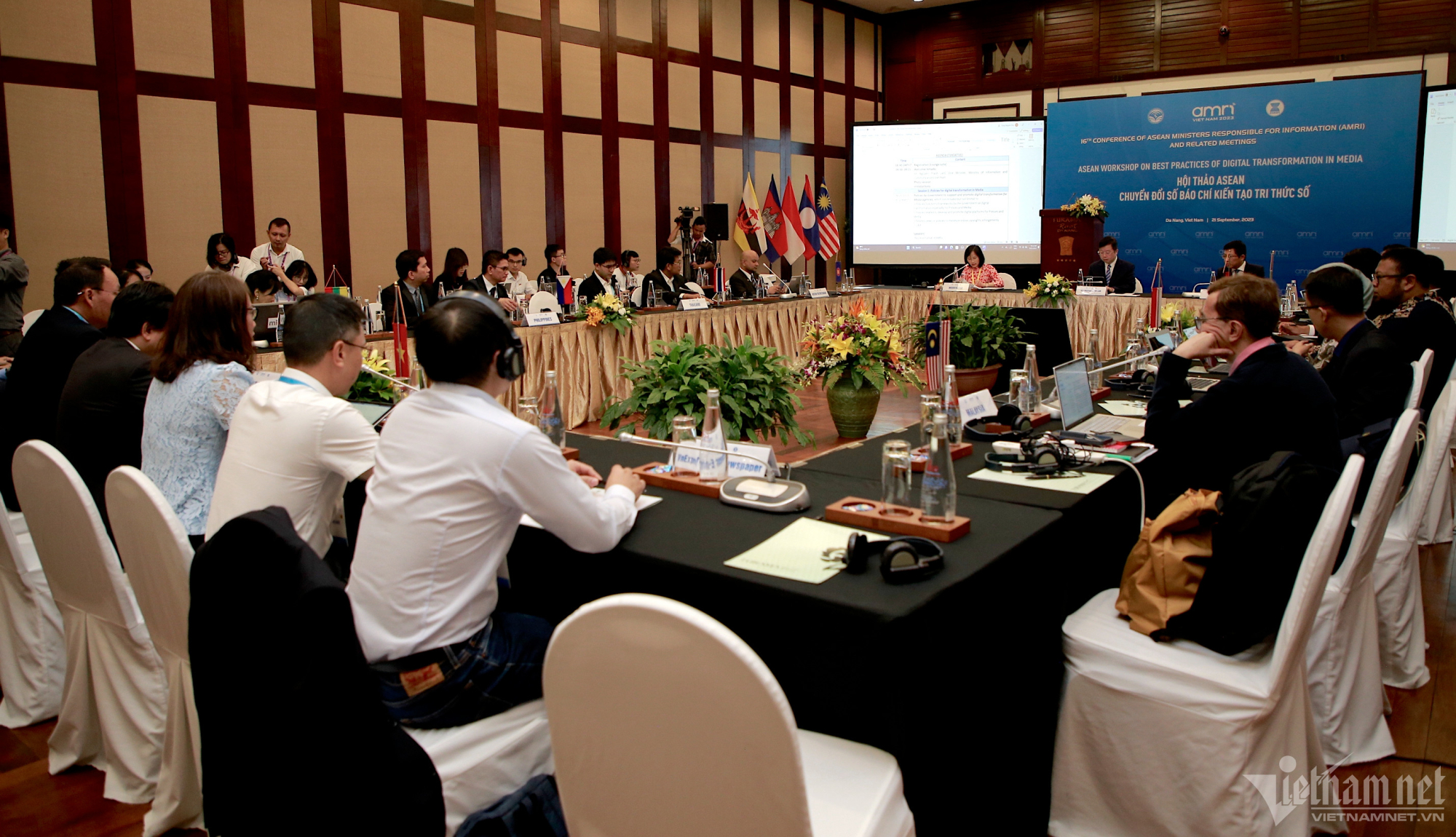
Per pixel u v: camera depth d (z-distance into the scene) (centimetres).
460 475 159
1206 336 260
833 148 1185
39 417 307
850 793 141
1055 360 548
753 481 215
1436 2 920
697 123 1015
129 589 219
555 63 877
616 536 177
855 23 1193
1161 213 991
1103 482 228
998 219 1066
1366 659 237
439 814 145
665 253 804
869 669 153
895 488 196
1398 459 212
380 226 763
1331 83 908
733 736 108
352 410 199
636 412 356
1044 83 1120
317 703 121
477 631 167
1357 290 319
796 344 806
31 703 264
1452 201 881
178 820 207
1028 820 199
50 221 599
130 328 269
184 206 656
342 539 240
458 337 161
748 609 165
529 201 869
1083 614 207
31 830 215
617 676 114
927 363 402
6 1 575
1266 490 180
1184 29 1035
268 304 495
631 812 121
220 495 198
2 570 261
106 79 616
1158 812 185
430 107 788
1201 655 186
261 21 684
